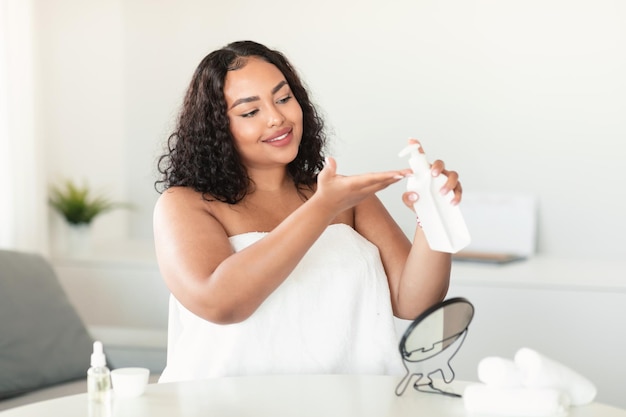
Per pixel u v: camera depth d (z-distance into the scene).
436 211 1.67
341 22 3.97
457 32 3.85
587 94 3.73
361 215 2.04
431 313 1.55
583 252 3.78
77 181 4.09
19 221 3.61
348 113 3.99
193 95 1.91
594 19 3.71
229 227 1.89
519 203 3.78
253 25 4.09
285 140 1.86
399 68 3.92
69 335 3.05
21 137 3.61
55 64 3.94
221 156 1.88
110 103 4.24
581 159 3.75
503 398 1.51
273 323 1.82
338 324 1.86
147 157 4.27
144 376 1.63
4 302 2.92
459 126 3.88
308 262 1.86
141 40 4.25
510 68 3.81
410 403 1.58
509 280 3.22
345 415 1.51
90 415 1.53
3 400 2.80
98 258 3.69
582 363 3.17
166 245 1.82
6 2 3.51
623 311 3.12
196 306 1.74
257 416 1.51
